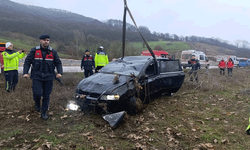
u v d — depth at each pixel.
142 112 4.51
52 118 4.02
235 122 3.99
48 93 3.89
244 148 2.96
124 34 6.27
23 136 3.22
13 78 6.05
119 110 4.06
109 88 4.04
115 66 5.39
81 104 4.21
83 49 30.97
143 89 4.62
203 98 6.03
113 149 2.88
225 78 10.35
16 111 4.34
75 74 9.98
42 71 3.71
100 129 3.55
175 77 5.98
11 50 5.91
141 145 2.97
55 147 2.89
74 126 3.66
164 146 2.99
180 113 4.53
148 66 5.17
